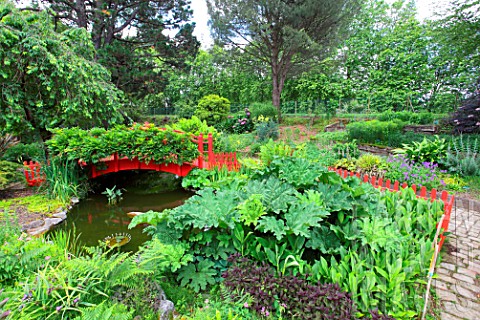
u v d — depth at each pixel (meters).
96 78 7.76
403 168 5.97
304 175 3.55
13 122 6.33
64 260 2.52
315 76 20.06
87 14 12.09
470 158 6.50
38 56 6.22
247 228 3.06
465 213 4.73
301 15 12.97
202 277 2.84
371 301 2.25
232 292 2.48
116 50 11.82
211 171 6.95
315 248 2.83
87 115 7.02
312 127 14.38
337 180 3.53
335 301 2.13
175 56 14.02
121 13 13.24
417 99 17.45
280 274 2.54
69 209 5.86
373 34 20.34
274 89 16.08
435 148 7.14
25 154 7.48
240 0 13.20
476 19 8.60
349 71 21.42
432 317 2.40
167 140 6.82
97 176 7.45
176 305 2.61
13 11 6.29
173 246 2.92
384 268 2.51
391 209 3.60
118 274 2.32
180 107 18.89
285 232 2.66
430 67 17.25
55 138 6.37
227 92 25.23
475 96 8.76
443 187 5.72
